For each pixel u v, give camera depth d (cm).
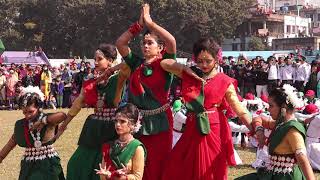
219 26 5412
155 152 568
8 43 6016
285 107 505
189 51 5497
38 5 5922
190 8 5131
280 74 2219
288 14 8481
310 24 8850
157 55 580
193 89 551
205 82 553
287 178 499
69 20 5612
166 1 5072
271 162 514
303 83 2188
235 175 894
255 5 7725
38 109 584
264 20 7406
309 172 484
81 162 596
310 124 945
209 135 549
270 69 2206
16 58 4103
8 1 5975
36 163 576
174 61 565
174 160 558
